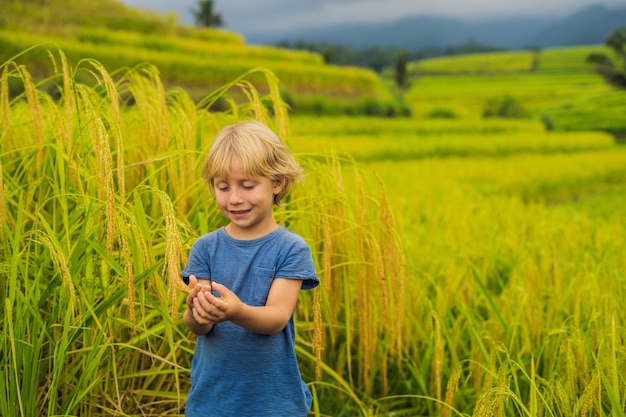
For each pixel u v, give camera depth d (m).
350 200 3.62
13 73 2.86
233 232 2.15
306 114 48.69
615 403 2.45
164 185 3.07
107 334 2.66
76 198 2.68
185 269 2.17
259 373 2.09
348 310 3.19
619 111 65.62
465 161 25.14
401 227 4.48
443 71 136.25
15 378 2.26
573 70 122.50
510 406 2.86
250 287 2.07
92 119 2.46
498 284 5.02
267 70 3.35
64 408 2.46
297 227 3.53
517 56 142.88
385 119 50.81
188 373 3.11
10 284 2.22
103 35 47.97
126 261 2.18
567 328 3.28
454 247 5.48
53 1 52.19
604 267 4.45
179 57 46.41
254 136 2.00
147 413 2.97
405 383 3.62
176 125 3.31
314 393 2.86
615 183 24.45
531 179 20.53
